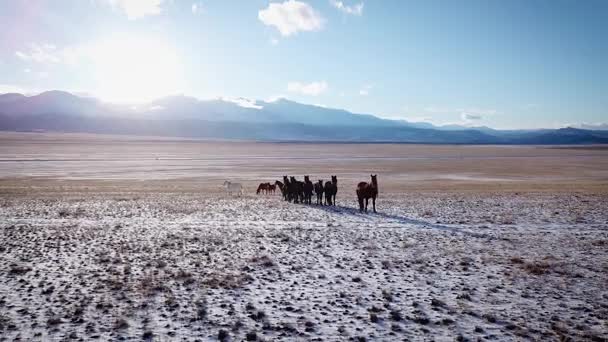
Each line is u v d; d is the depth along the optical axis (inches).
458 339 317.7
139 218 890.7
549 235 719.1
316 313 370.6
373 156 4660.4
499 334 329.1
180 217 904.9
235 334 324.8
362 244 649.0
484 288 442.3
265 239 682.2
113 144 7465.6
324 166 3075.8
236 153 5128.0
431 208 1043.3
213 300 401.1
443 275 487.8
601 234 727.1
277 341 312.7
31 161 3083.2
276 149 6688.0
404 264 534.9
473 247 632.4
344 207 1087.0
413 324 348.2
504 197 1262.3
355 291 430.6
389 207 1067.9
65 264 524.7
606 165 3388.3
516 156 5059.1
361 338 316.8
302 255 579.5
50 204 1091.9
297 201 1203.9
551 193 1376.7
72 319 350.3
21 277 468.4
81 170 2487.7
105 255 571.2
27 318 352.5
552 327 340.5
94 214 938.1
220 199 1266.0
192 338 317.4
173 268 509.7
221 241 665.0
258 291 428.5
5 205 1069.1
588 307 387.9
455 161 3833.7
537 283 459.2
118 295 410.9
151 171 2517.2
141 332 327.6
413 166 3137.3
